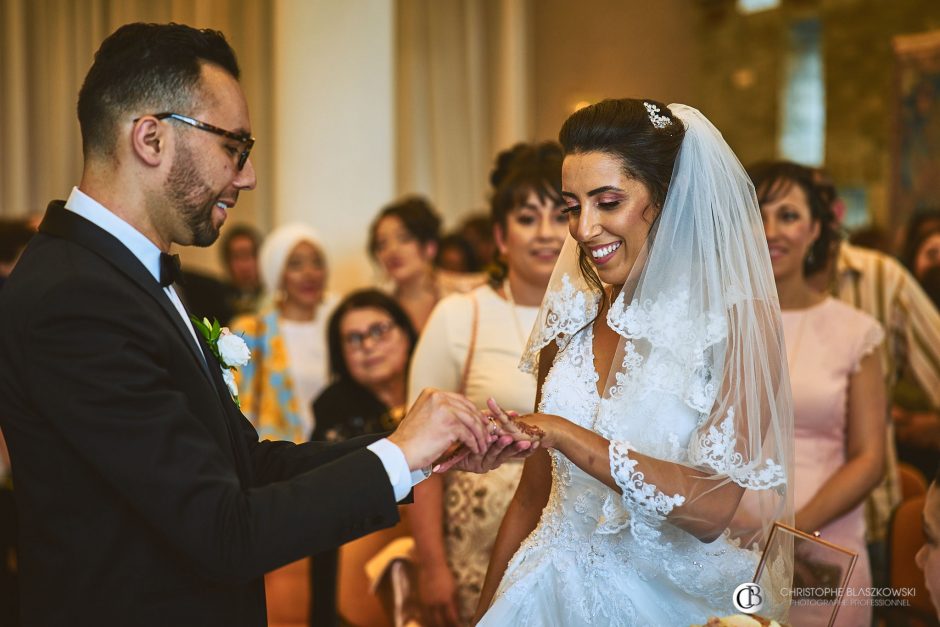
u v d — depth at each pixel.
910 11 8.53
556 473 2.19
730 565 2.07
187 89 1.84
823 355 3.01
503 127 8.47
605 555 2.09
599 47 9.24
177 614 1.80
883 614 2.83
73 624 1.76
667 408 2.01
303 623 3.73
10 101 8.96
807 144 9.43
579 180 2.03
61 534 1.77
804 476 2.94
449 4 8.47
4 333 1.76
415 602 3.25
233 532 1.68
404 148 8.45
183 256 8.01
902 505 2.88
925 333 3.75
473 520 2.97
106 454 1.67
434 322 3.06
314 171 5.95
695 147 2.04
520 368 2.37
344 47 5.96
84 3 8.61
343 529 1.76
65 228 1.83
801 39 9.34
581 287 2.24
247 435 2.18
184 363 1.83
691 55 9.77
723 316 1.99
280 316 5.21
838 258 3.67
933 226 5.33
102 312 1.71
